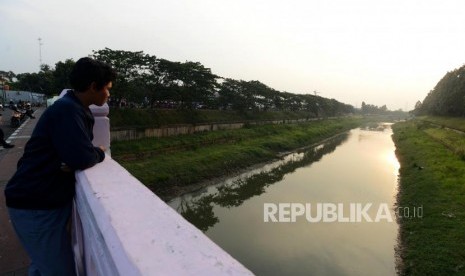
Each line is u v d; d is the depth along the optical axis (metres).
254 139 35.50
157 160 21.61
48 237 1.83
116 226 1.04
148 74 28.33
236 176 23.34
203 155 24.56
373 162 31.09
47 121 1.76
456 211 12.74
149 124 26.05
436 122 46.53
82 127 1.80
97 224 1.15
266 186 22.00
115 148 21.31
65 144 1.70
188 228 1.04
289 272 10.96
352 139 52.38
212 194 19.72
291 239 13.62
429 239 11.10
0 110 27.86
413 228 12.62
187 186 19.66
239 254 12.27
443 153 24.55
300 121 61.16
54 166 1.78
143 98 27.22
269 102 54.78
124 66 25.30
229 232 14.43
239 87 46.44
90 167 1.88
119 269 0.81
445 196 14.55
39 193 1.75
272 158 30.19
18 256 3.00
